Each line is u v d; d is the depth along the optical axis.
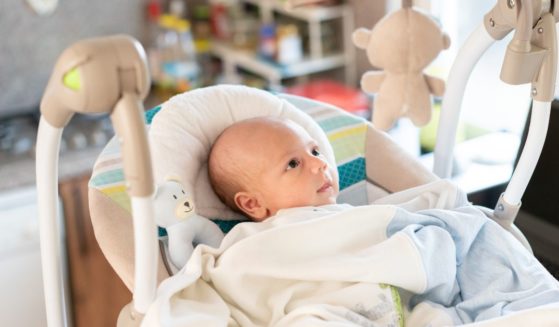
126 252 1.07
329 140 1.32
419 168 1.28
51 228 0.97
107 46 0.78
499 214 1.13
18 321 2.09
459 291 1.09
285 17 2.58
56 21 2.50
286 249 1.04
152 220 0.84
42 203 0.95
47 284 1.01
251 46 2.60
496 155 1.65
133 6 2.63
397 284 1.02
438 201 1.18
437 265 1.04
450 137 1.24
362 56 2.43
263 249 1.02
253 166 1.15
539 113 1.00
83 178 2.10
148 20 2.67
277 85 2.42
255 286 1.02
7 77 2.46
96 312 2.21
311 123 1.26
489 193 1.54
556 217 1.38
